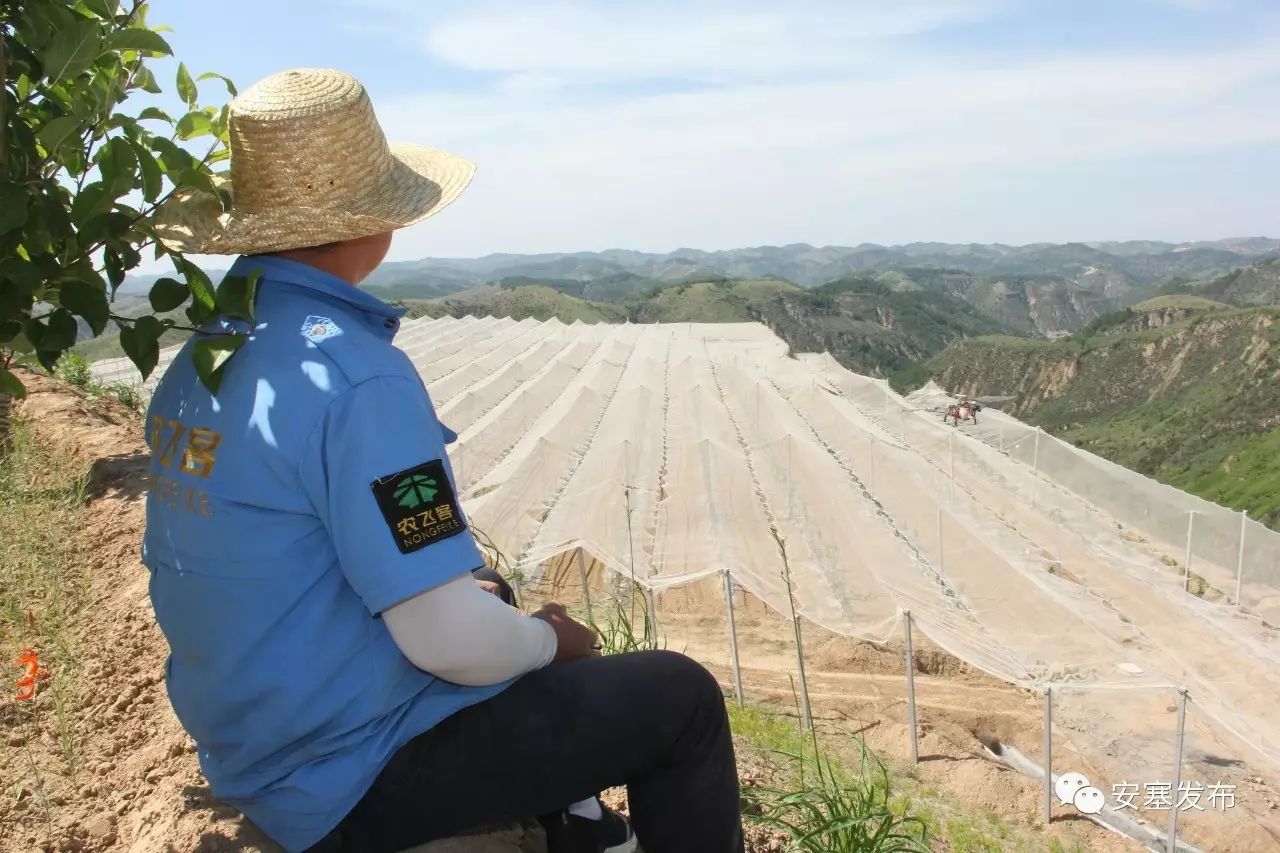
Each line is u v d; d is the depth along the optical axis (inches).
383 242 90.1
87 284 92.4
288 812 81.3
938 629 650.8
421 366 1662.2
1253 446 4741.6
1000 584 750.5
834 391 1621.6
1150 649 698.8
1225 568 961.5
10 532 214.4
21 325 96.2
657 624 698.2
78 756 125.4
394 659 79.4
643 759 84.6
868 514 839.7
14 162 94.9
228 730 80.1
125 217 91.0
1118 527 1104.8
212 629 77.3
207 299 86.3
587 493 838.5
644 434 1135.0
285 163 81.4
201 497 76.4
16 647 161.6
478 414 1298.0
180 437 79.8
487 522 786.2
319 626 76.7
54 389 396.5
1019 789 505.4
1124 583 850.1
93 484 260.7
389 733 80.0
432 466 74.9
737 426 1201.4
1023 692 636.1
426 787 80.7
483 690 81.8
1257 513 3885.3
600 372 1596.9
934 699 615.8
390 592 71.5
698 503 831.1
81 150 104.0
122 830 108.5
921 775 507.8
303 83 83.7
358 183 84.3
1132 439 5787.4
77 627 169.5
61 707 126.0
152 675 145.5
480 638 74.3
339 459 73.0
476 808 82.4
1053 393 7244.1
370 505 72.3
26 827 109.0
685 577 700.7
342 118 82.6
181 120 107.9
